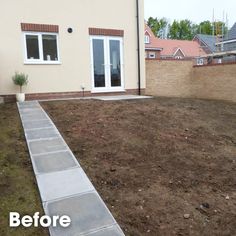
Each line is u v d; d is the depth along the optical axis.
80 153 5.43
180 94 16.56
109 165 5.02
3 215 3.50
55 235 3.19
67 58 12.06
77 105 9.28
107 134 6.48
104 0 12.70
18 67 11.15
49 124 7.06
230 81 14.51
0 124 7.01
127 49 13.54
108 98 11.59
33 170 4.66
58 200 3.84
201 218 3.79
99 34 12.70
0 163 4.81
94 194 4.03
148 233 3.39
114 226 3.38
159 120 7.99
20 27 11.05
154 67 15.63
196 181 4.79
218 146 6.58
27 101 10.58
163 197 4.18
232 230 3.61
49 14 11.55
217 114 9.93
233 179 4.99
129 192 4.23
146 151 5.78
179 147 6.18
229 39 32.34
